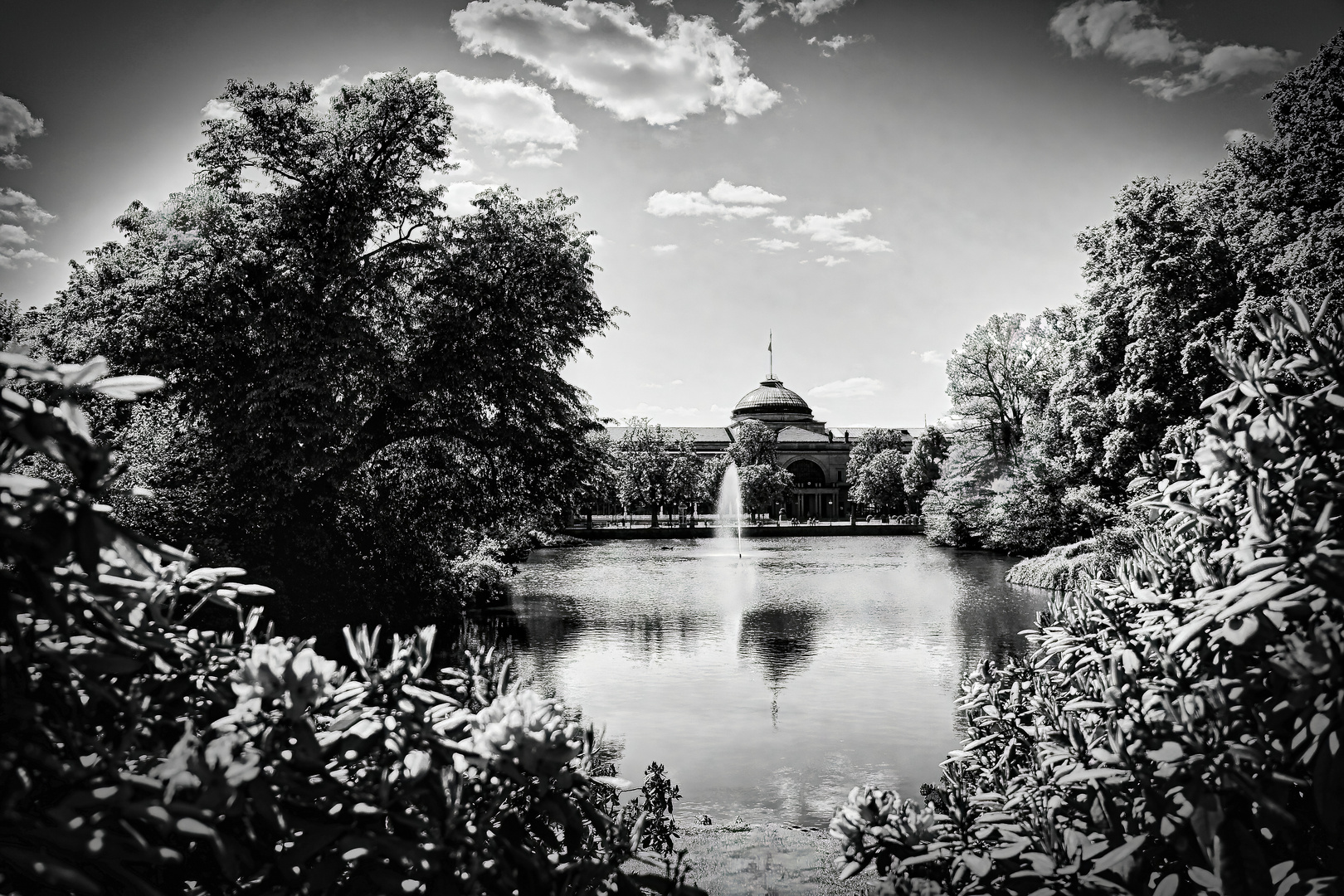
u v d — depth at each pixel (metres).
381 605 23.83
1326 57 26.73
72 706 2.21
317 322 20.12
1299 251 23.52
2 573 1.75
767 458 123.81
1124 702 2.82
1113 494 31.95
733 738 13.17
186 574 2.65
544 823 2.92
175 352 19.95
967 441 55.44
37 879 1.81
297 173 22.06
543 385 23.75
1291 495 2.66
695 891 2.94
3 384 2.01
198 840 2.21
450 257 23.09
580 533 83.94
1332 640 2.10
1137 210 29.36
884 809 3.33
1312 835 2.56
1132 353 28.44
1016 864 2.81
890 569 46.81
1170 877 2.32
